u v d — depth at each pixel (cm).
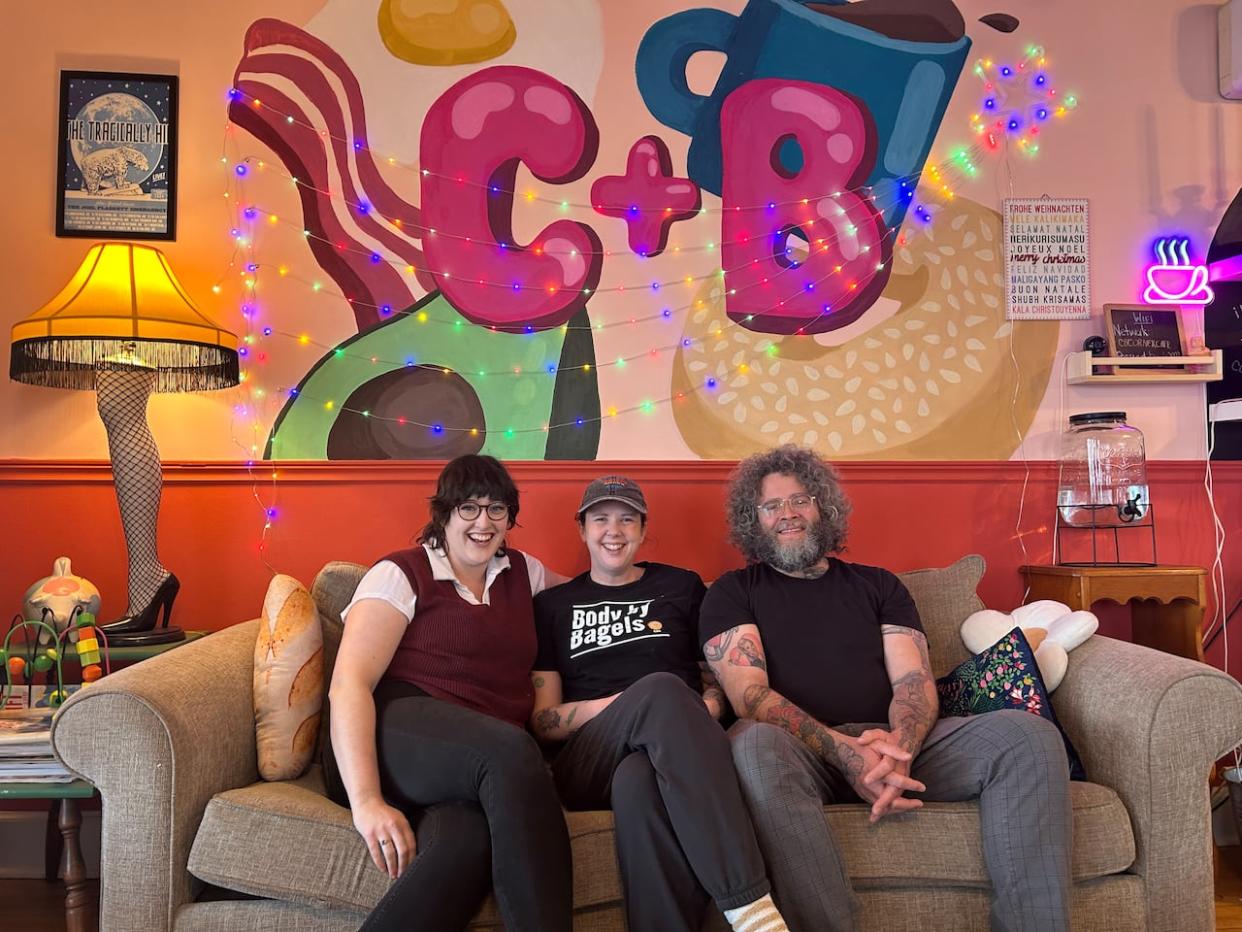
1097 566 259
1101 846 173
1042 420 279
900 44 279
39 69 258
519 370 267
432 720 170
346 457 262
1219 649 280
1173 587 249
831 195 277
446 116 268
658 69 273
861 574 220
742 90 275
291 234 263
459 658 189
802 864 166
